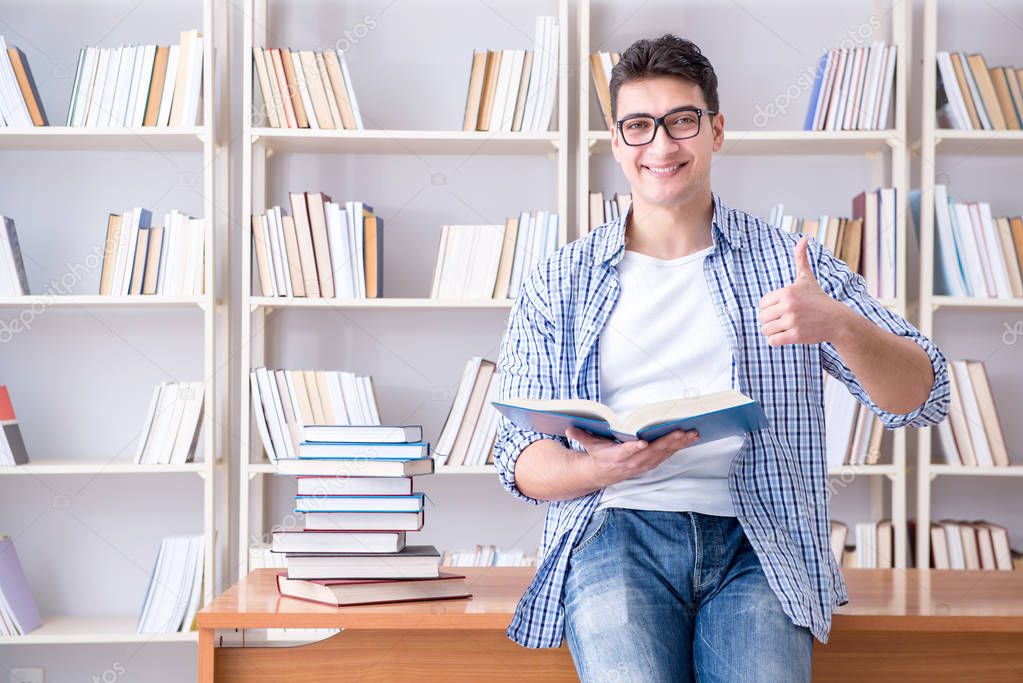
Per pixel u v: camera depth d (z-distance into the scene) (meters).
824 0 2.56
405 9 2.57
